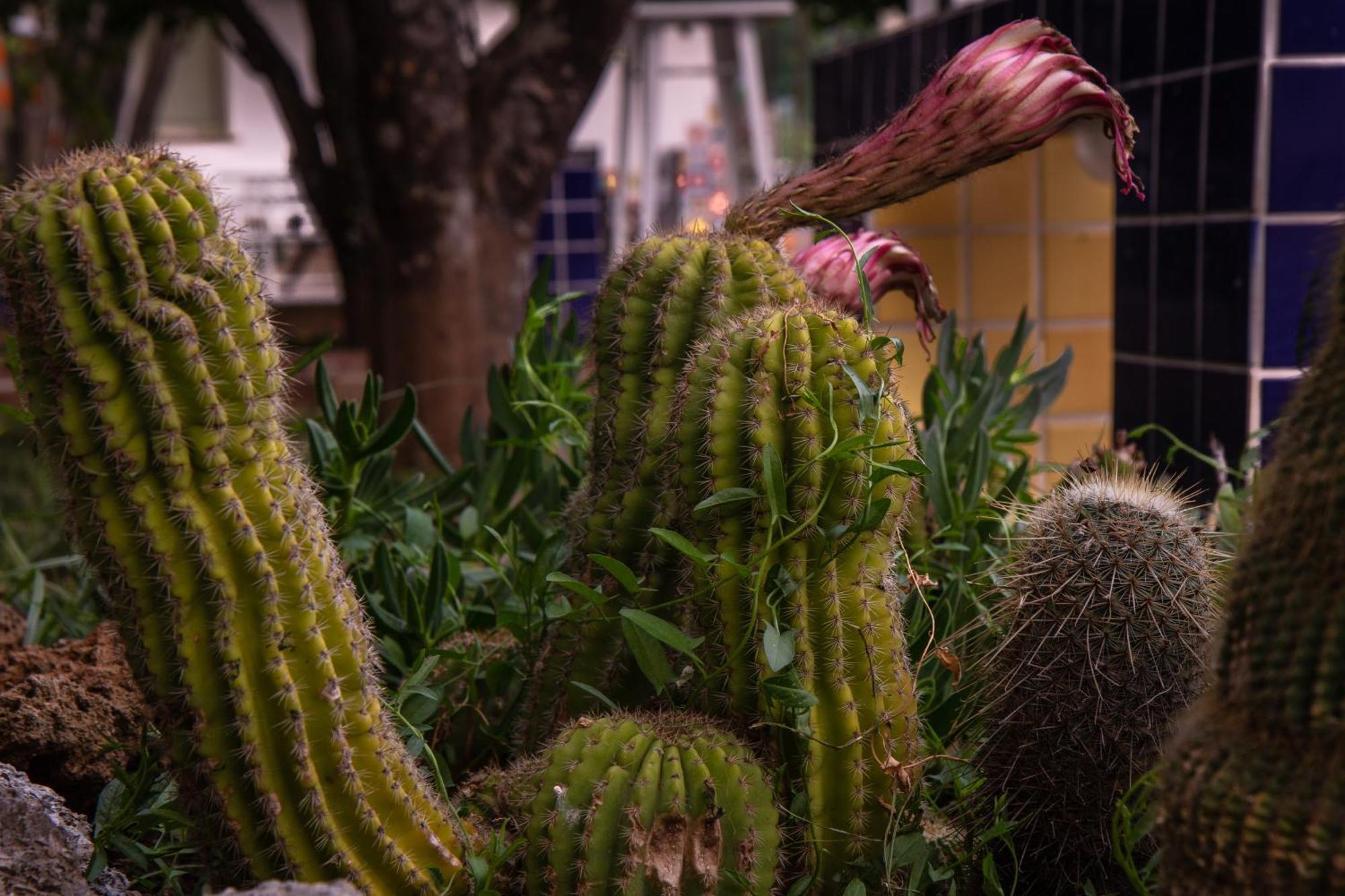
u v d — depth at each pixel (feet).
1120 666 4.93
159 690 4.46
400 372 18.01
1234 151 8.73
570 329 8.95
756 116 38.29
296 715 4.47
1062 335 13.23
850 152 6.04
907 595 6.02
